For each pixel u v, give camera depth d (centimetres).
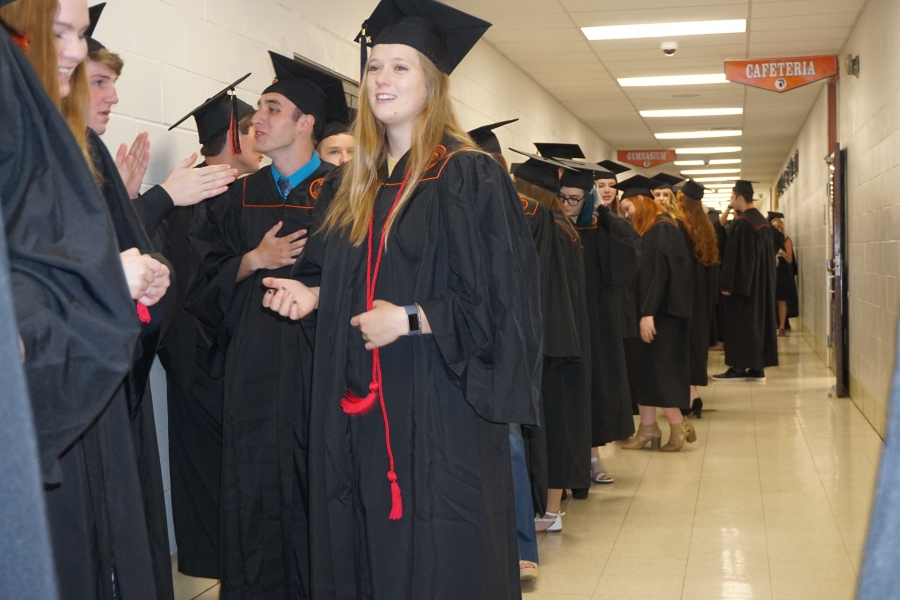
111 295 114
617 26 768
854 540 379
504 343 187
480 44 802
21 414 70
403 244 193
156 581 175
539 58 900
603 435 439
